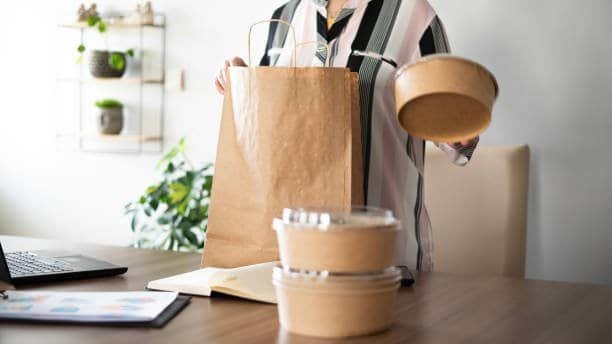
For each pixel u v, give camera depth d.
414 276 1.23
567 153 2.48
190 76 3.33
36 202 3.73
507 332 0.84
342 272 0.79
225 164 1.17
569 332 0.85
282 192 1.13
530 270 2.55
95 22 3.41
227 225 1.17
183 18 3.32
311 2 1.71
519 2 2.52
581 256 2.47
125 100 3.49
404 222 1.60
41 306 0.87
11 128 3.76
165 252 1.43
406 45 1.64
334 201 1.12
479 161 2.13
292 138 1.13
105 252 1.42
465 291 1.09
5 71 3.75
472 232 2.11
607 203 2.43
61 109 3.65
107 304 0.88
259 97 1.14
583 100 2.45
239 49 3.20
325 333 0.79
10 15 3.73
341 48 1.66
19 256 1.26
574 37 2.46
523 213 2.08
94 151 3.58
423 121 0.95
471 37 2.61
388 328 0.85
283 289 0.80
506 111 2.56
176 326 0.83
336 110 1.12
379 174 1.59
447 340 0.80
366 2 1.67
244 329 0.82
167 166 3.15
